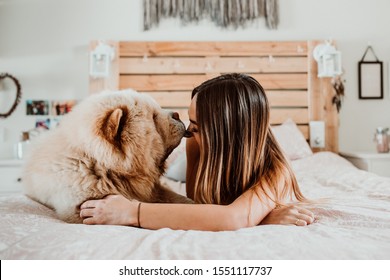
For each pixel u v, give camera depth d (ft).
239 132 3.27
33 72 10.41
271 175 3.29
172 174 7.11
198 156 4.47
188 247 2.11
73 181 3.10
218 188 3.25
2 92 10.33
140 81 10.30
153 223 2.80
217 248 2.09
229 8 10.59
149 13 10.55
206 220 2.76
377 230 2.62
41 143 3.58
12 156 10.29
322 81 10.32
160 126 3.85
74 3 10.52
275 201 3.14
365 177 6.19
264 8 10.66
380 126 10.86
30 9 10.43
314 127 10.18
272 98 10.37
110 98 3.55
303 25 10.75
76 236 2.25
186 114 10.31
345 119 10.80
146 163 3.50
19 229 2.55
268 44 10.39
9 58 10.36
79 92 10.48
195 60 10.34
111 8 10.57
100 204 2.91
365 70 10.78
